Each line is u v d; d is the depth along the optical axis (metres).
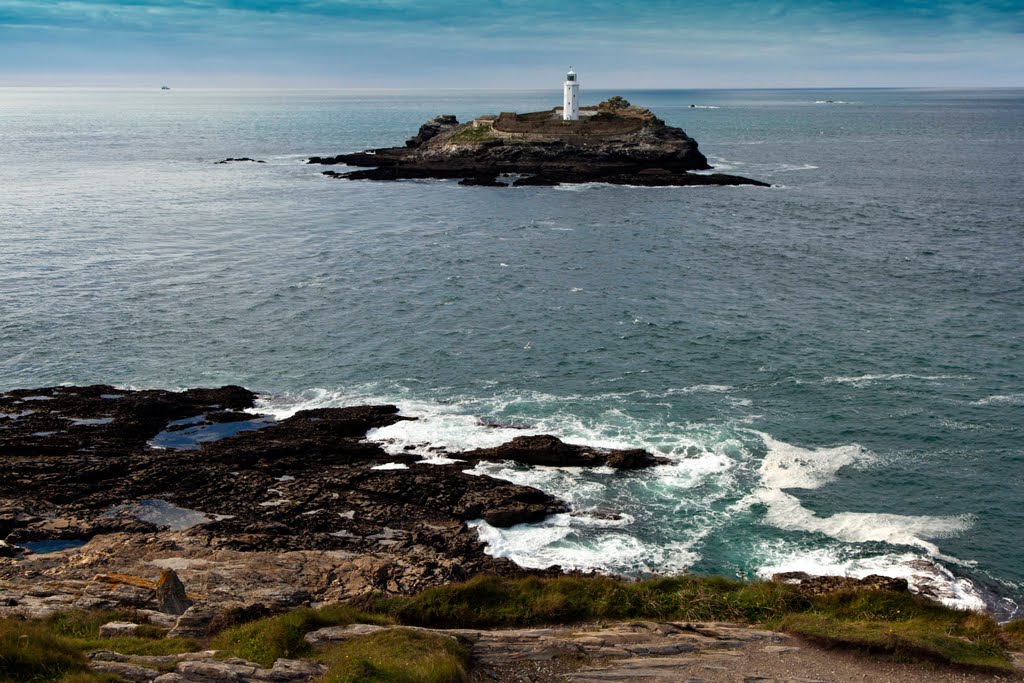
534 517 38.19
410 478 40.81
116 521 36.72
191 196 131.38
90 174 158.88
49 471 40.84
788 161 181.62
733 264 85.19
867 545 36.38
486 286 76.44
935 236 97.81
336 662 23.02
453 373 55.38
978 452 44.12
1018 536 37.00
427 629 26.48
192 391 51.34
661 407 49.88
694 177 146.12
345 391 52.53
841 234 100.06
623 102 179.62
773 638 26.56
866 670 24.61
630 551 36.00
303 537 36.06
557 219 111.56
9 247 91.62
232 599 29.81
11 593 30.03
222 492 39.66
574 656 24.92
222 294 73.50
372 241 96.88
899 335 61.84
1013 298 71.12
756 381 53.66
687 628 27.59
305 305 70.44
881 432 46.44
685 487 40.97
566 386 53.16
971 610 31.03
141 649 24.47
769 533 37.31
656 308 69.38
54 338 61.41
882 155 193.25
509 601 30.19
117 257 87.56
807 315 67.06
